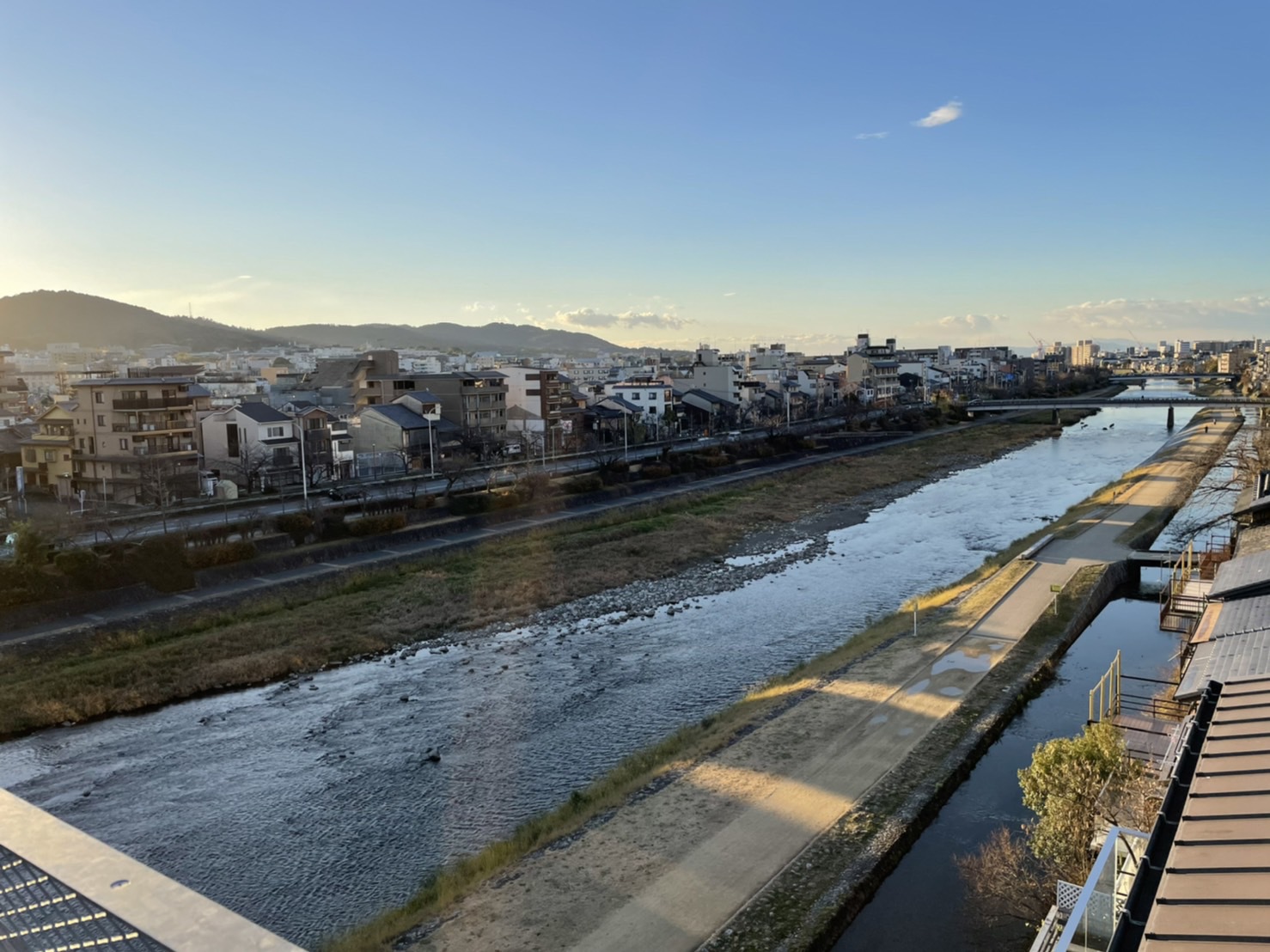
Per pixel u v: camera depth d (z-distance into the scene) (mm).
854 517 55719
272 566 38031
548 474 56906
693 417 98500
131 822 19266
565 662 29250
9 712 24422
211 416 55844
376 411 63844
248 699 26406
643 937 13555
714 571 42031
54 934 4137
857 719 21812
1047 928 11445
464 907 14617
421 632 32438
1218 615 16203
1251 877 6984
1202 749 9438
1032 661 25641
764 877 15133
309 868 17406
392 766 21844
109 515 42875
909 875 15625
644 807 17828
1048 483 69000
